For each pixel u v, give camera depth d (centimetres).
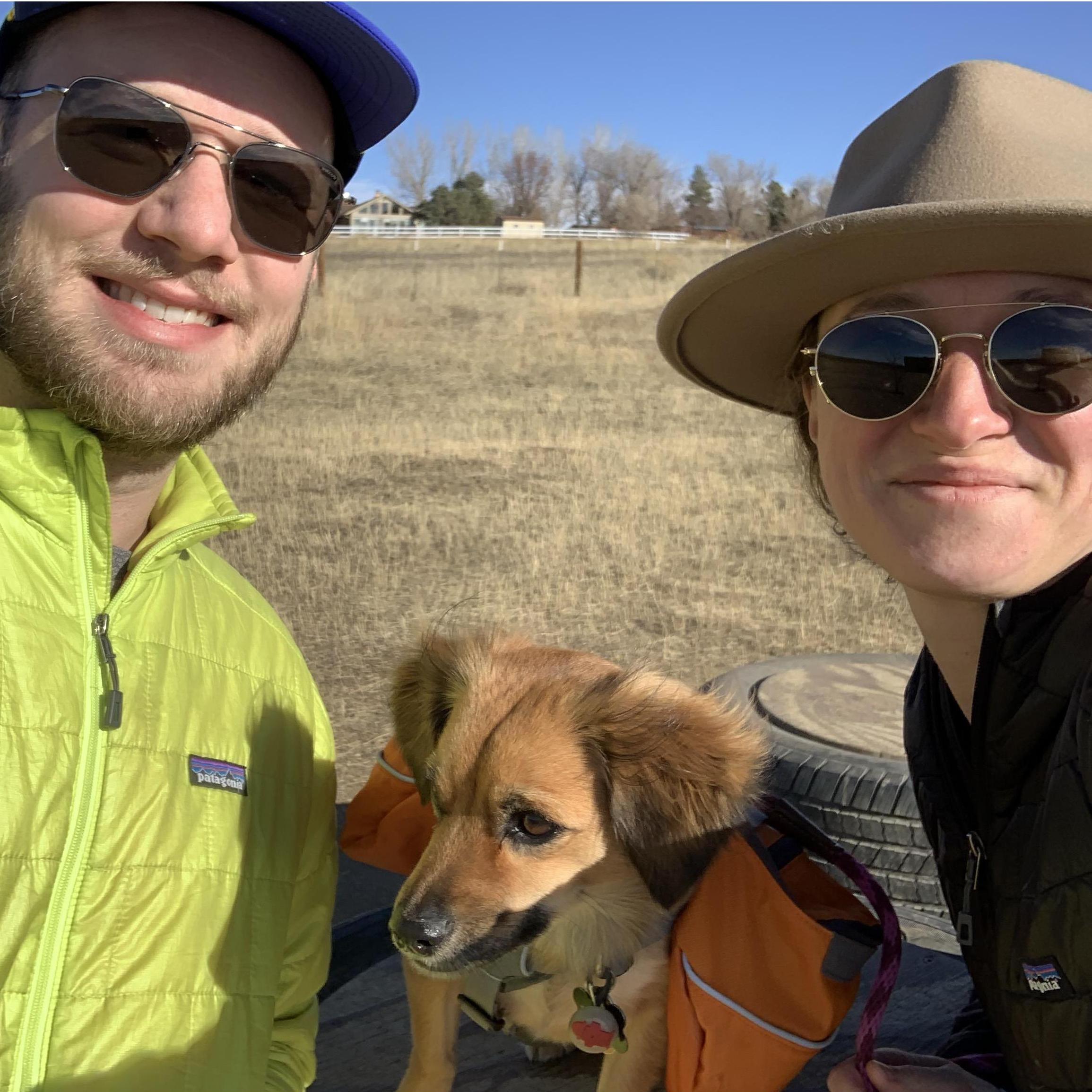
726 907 57
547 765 65
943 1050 60
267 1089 52
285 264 53
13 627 46
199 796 51
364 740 145
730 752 64
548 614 194
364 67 55
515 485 282
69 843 46
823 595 205
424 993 64
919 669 58
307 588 203
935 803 53
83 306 48
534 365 477
